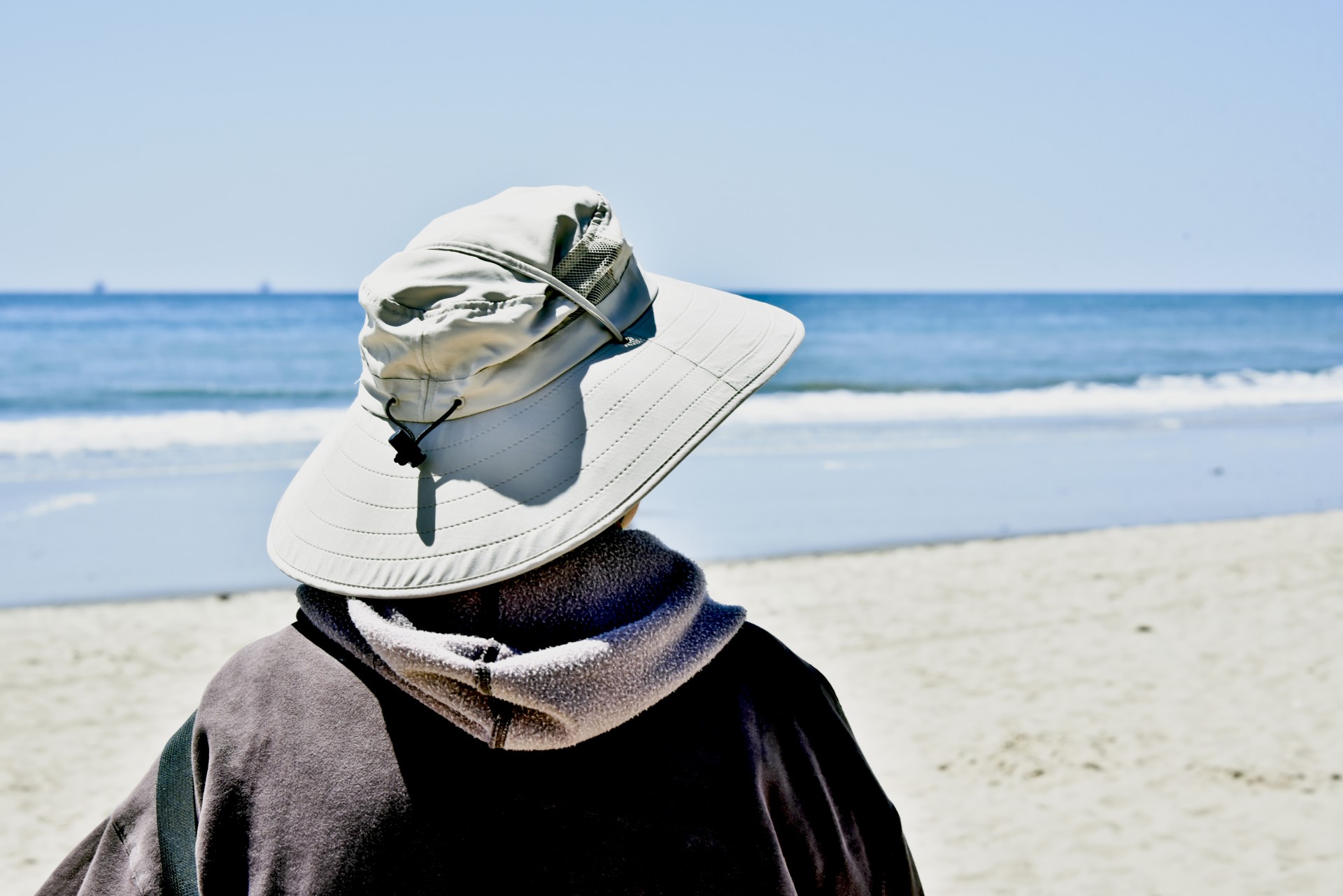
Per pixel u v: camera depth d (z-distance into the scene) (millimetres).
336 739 970
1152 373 35906
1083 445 16609
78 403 26438
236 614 7859
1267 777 5000
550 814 953
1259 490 12953
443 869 940
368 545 994
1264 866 4270
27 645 7125
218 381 32312
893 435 17812
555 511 965
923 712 5875
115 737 5723
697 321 1089
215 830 970
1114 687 6215
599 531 953
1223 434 18000
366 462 1047
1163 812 4715
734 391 1032
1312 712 5770
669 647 958
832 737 1089
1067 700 6016
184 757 1044
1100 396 27031
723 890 972
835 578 8641
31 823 4785
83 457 15914
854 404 24281
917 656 6785
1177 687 6191
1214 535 10164
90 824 4805
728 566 9008
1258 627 7305
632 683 918
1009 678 6371
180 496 12539
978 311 68125
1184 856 4352
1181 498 12422
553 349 1023
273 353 40250
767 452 15602
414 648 894
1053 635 7188
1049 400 25750
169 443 17828
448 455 1007
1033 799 4855
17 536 10336
